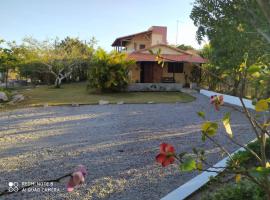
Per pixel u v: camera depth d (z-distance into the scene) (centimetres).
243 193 393
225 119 201
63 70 3077
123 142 872
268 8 160
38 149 808
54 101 1898
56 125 1159
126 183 561
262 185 196
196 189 489
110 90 2378
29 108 1641
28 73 3388
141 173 611
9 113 1480
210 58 1151
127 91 2419
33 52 3061
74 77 3506
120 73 2327
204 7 1108
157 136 946
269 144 580
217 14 1033
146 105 1728
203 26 1141
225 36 951
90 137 944
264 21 373
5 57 2308
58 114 1430
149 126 1115
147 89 2459
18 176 601
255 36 653
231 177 499
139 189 532
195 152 211
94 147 820
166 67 2753
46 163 685
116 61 2336
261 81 268
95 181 571
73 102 1841
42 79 3512
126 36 3253
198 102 1830
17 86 3294
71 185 167
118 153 757
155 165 657
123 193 518
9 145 859
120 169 636
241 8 704
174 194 479
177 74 2716
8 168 653
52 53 3017
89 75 2380
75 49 3173
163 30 3403
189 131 1016
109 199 496
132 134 979
